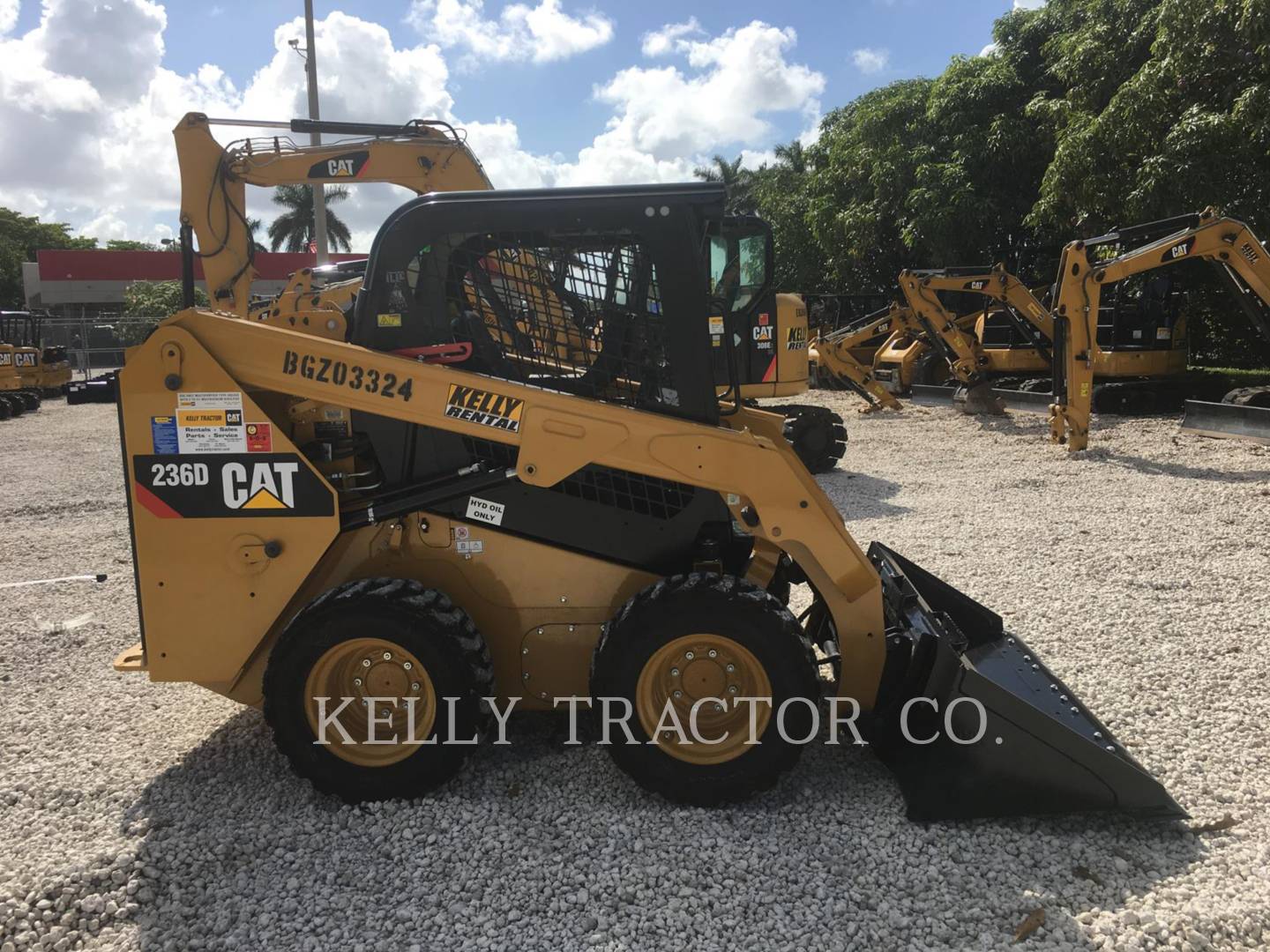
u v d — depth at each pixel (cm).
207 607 308
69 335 2839
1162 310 1312
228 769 334
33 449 1353
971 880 260
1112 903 249
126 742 361
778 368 921
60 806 312
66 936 244
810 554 309
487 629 324
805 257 2538
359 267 962
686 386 305
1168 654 425
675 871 264
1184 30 1257
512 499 318
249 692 321
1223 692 383
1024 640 447
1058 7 1741
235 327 298
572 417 297
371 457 329
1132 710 367
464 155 670
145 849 279
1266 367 1739
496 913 248
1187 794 303
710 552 319
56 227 6738
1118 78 1442
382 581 298
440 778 299
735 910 247
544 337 312
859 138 2091
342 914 249
